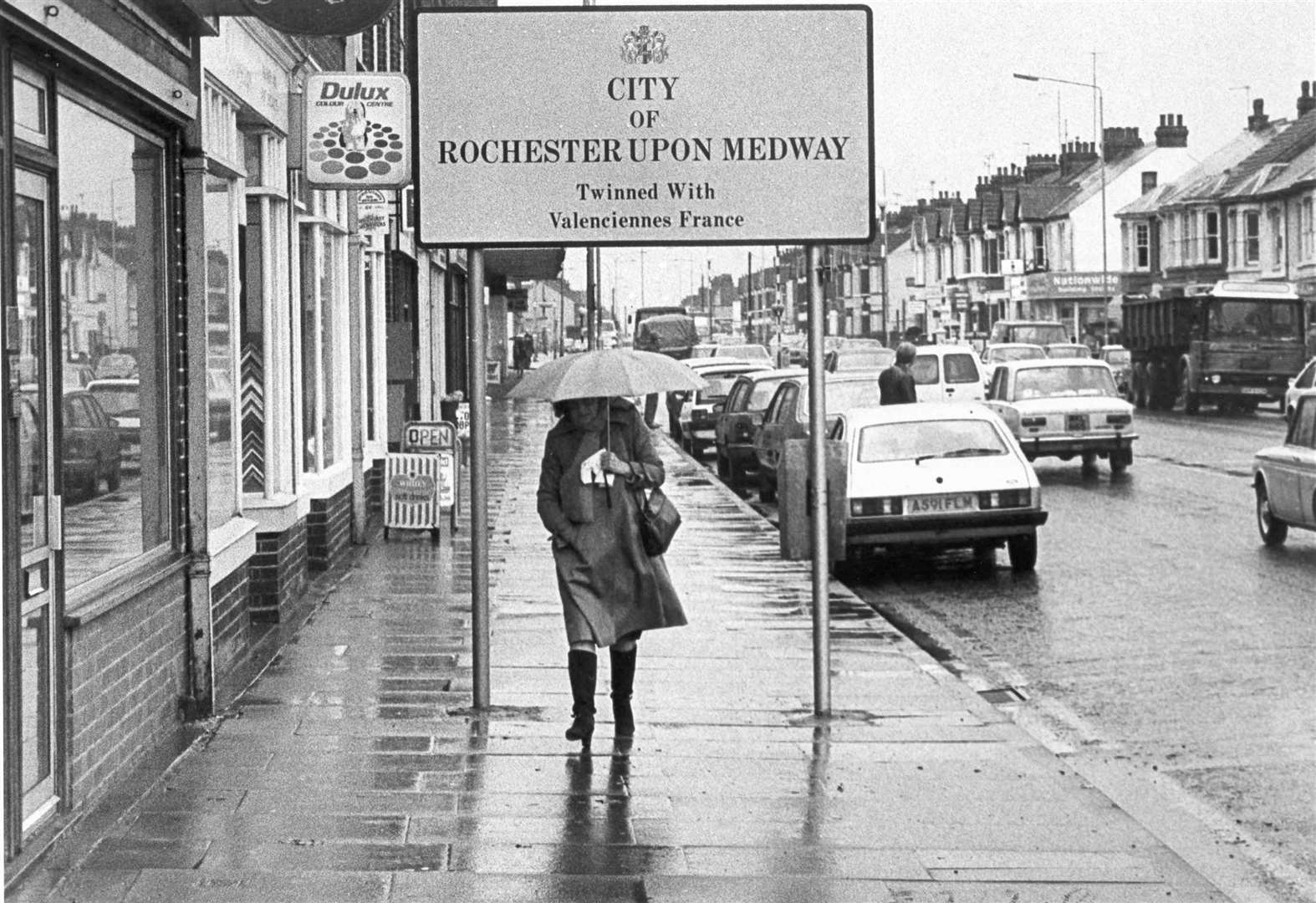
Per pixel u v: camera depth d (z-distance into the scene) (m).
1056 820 8.12
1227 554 18.81
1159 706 11.40
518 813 8.08
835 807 8.32
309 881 6.92
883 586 17.16
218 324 11.80
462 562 17.48
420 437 19.88
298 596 14.74
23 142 7.01
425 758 9.12
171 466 9.63
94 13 7.89
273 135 13.70
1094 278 85.25
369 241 20.19
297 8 9.58
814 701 10.53
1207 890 7.08
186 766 8.79
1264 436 37.91
